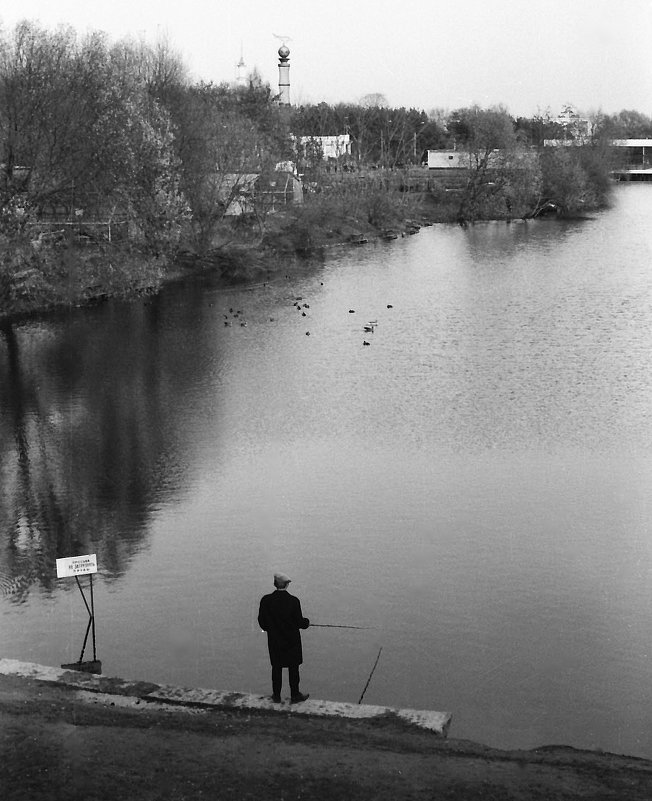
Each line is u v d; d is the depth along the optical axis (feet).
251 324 272.72
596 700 92.27
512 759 64.23
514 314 281.74
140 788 56.03
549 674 96.99
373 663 99.19
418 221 531.91
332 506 142.51
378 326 268.62
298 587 116.78
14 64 293.84
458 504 142.82
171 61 425.28
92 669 97.40
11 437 176.45
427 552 126.52
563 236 472.03
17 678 79.61
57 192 291.99
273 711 73.92
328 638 104.32
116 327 268.00
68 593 115.44
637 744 84.79
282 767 59.21
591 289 320.70
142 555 126.21
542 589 116.06
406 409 190.90
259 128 519.60
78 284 296.30
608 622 107.86
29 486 151.74
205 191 370.12
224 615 109.60
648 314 277.03
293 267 377.09
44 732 63.36
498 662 99.50
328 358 233.14
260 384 210.79
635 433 174.29
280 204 460.96
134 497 146.82
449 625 107.24
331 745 64.44
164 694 76.59
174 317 281.74
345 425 181.57
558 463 159.74
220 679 95.76
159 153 321.52
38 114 287.48
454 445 169.37
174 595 114.73
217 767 58.95
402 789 56.85
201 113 391.24
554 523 135.54
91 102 307.37
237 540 130.62
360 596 114.32
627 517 137.39
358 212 503.61
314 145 594.65
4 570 122.11
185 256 366.02
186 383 211.82
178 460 163.02
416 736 68.39
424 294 318.24
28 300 288.51
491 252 417.90
